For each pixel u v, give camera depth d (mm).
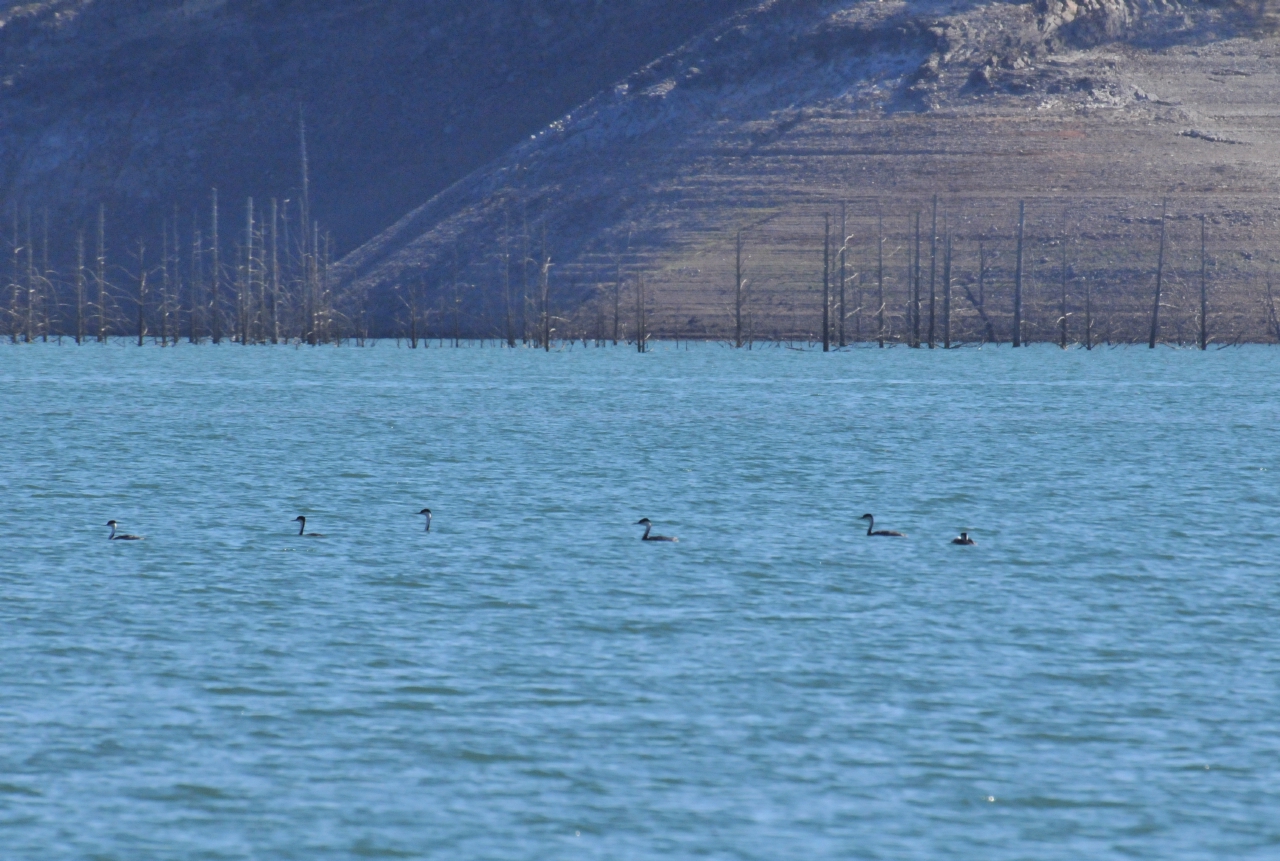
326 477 56750
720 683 27219
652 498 51312
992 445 69562
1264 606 33844
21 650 29188
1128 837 20719
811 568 38188
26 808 21406
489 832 20734
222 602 33656
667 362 141750
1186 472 59562
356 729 24656
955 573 37656
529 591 35031
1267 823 21172
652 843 20406
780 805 21656
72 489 52781
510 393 102250
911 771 22969
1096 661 28891
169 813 21312
